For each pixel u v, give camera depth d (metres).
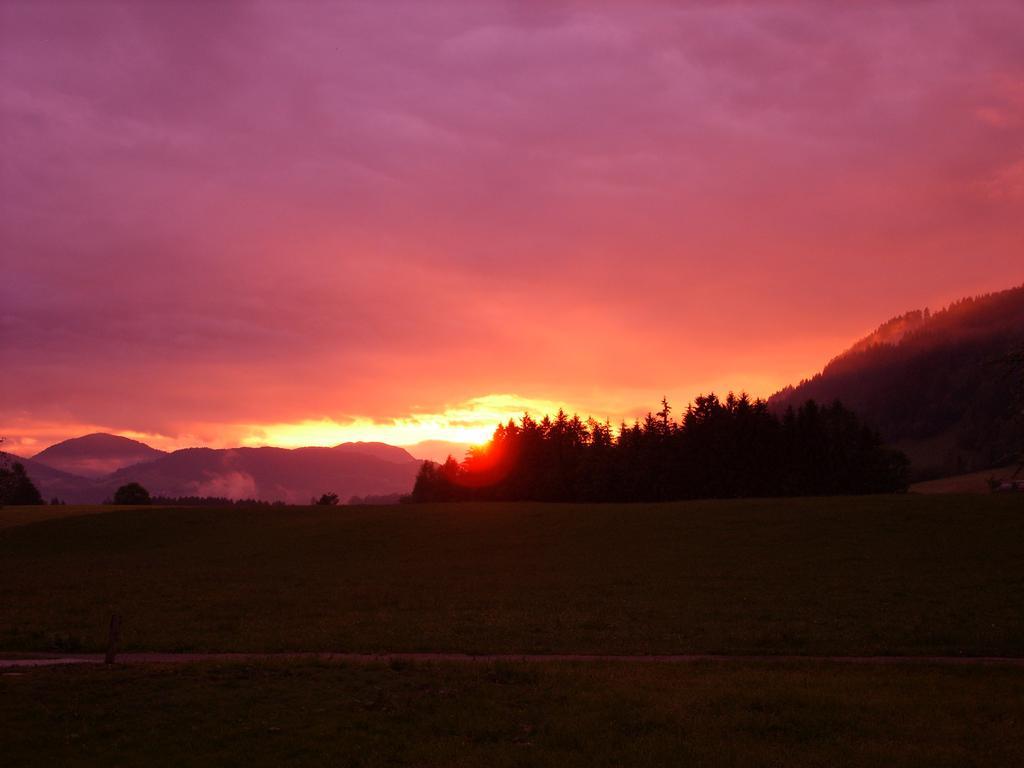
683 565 44.97
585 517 69.25
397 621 28.91
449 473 137.50
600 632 26.36
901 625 27.06
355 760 13.54
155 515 83.94
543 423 126.50
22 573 48.78
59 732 14.58
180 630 27.44
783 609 30.80
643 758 13.48
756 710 16.08
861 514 59.56
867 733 14.80
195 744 14.15
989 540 47.38
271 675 18.30
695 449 110.06
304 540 65.44
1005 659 22.59
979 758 13.43
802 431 108.94
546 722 15.30
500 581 41.28
